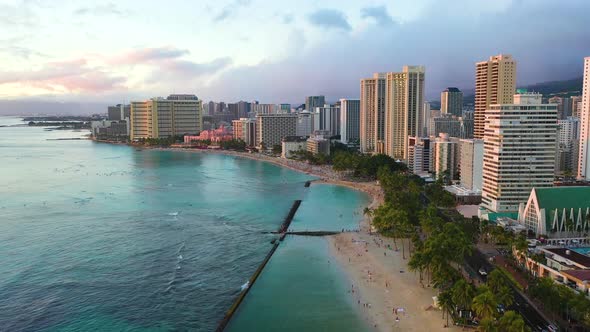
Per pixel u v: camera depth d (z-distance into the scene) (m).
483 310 138.62
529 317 151.75
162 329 154.25
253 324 155.88
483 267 198.00
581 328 144.25
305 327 153.25
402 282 188.00
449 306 151.25
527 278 182.62
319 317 160.00
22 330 153.50
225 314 163.62
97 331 152.75
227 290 184.25
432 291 178.12
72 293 180.62
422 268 184.62
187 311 166.62
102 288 185.50
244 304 170.88
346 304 170.00
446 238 197.75
